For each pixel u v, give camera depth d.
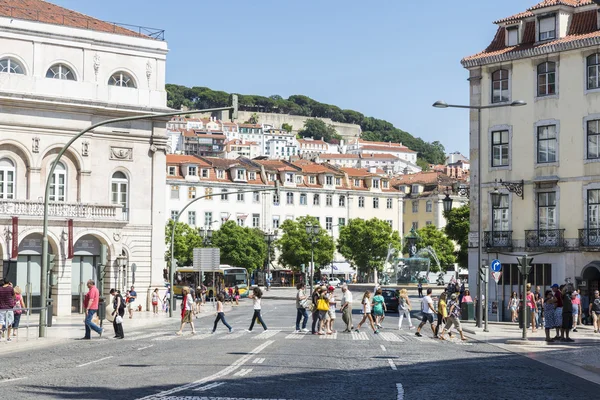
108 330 39.53
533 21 53.72
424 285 87.81
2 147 53.19
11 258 50.38
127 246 57.88
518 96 53.44
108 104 56.41
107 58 57.38
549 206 52.06
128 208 58.09
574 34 51.78
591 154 50.41
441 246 123.31
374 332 38.72
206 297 90.31
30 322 32.84
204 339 33.59
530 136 52.84
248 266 114.31
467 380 20.17
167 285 60.88
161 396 15.84
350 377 20.06
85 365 22.47
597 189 50.00
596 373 22.73
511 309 48.00
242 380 18.97
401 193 141.50
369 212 138.12
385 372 21.47
